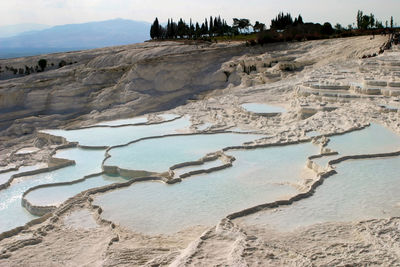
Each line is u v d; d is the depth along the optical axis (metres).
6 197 16.55
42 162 22.08
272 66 43.50
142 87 43.62
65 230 11.09
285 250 8.43
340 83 27.69
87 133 25.38
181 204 12.58
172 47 57.03
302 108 23.86
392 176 13.21
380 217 10.27
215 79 44.72
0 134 37.41
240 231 9.35
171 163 17.89
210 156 17.55
